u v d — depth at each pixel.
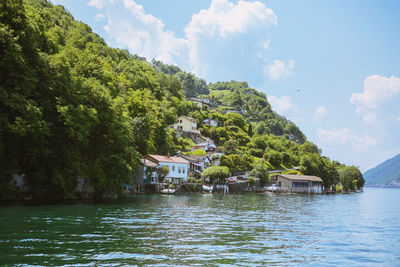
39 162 39.06
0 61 33.38
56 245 14.62
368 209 47.22
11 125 31.72
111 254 13.28
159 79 174.25
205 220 26.02
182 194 74.56
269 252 14.81
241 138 159.50
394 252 16.06
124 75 124.31
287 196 89.00
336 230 23.27
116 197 53.16
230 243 16.55
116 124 49.41
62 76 40.06
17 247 14.01
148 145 81.88
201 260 12.85
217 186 90.31
